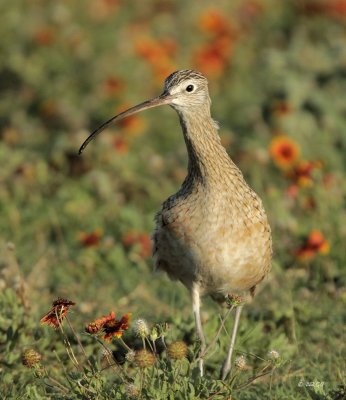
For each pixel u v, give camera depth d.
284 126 20.08
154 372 10.38
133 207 17.69
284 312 13.53
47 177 18.44
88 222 17.41
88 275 15.77
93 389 10.47
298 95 20.72
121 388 10.39
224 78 23.28
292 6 27.12
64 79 22.27
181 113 12.51
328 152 19.61
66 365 12.27
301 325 13.63
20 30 23.42
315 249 14.91
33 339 12.48
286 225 16.19
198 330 12.34
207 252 12.10
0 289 13.13
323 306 14.23
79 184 18.33
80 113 21.30
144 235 16.33
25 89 22.25
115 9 25.50
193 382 10.48
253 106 21.23
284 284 14.98
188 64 23.16
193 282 12.54
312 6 26.19
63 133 20.23
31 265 15.85
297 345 12.95
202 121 12.41
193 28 25.52
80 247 16.64
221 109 21.94
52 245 16.78
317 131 20.14
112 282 15.55
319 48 22.52
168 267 12.82
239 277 12.38
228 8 26.91
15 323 12.39
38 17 24.19
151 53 21.20
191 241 12.11
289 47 23.70
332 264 15.45
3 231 17.08
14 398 11.01
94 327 10.52
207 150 12.16
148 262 16.06
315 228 16.19
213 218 12.03
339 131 20.16
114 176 18.69
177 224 12.14
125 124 20.14
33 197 17.84
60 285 15.29
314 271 15.44
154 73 21.84
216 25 22.42
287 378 12.02
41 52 22.83
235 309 13.00
